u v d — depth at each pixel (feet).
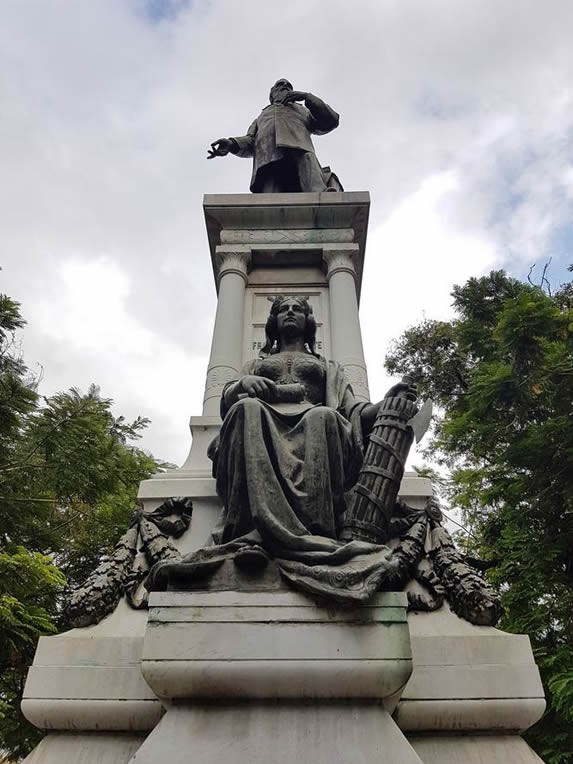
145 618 12.72
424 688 11.32
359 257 25.85
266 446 12.31
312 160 29.25
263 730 9.72
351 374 20.56
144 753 9.47
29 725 31.19
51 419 32.89
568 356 34.42
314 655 9.94
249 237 24.97
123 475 40.37
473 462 52.54
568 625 34.45
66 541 39.40
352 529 12.19
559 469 32.55
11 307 34.01
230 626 10.24
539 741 31.24
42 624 26.45
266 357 17.02
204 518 15.02
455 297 51.78
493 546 41.39
